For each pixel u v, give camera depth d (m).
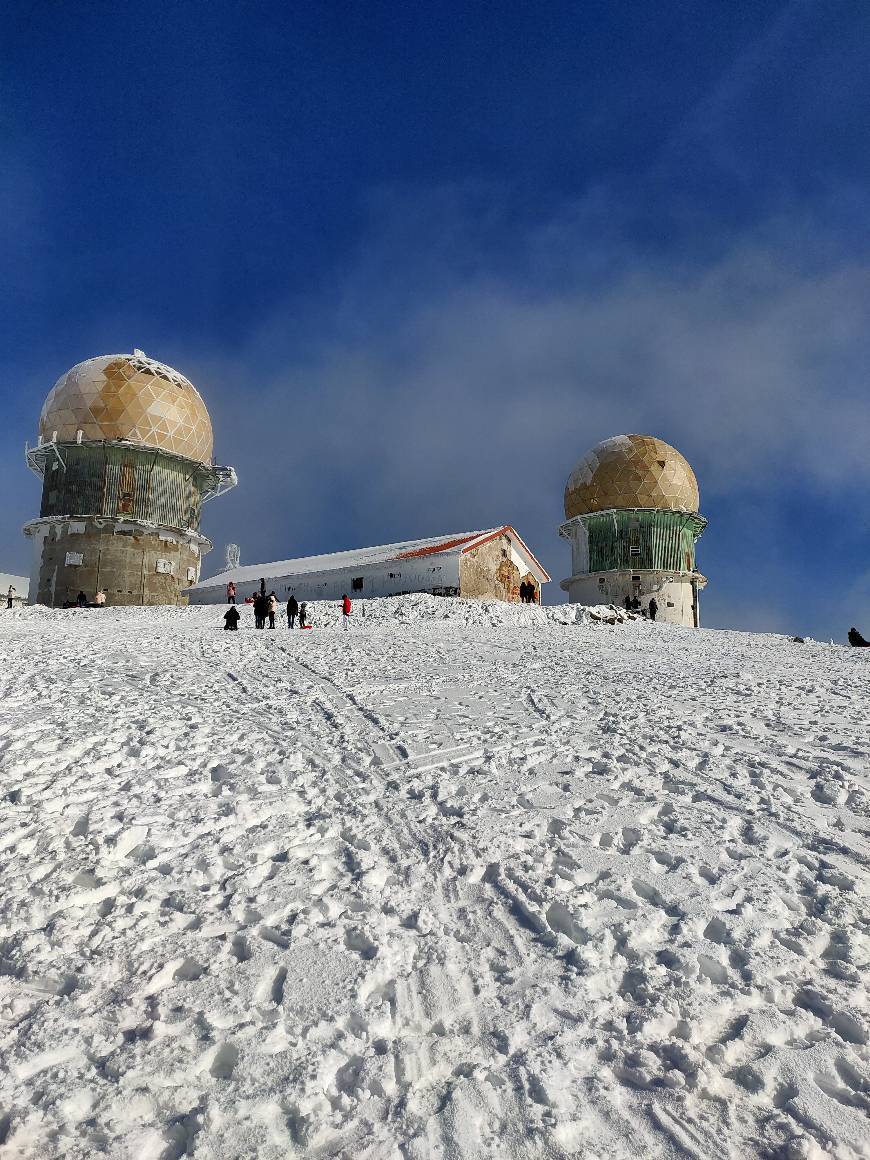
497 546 37.91
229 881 4.25
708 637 22.81
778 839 5.09
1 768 5.98
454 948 3.62
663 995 3.27
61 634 18.78
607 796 5.90
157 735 7.30
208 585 42.81
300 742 7.45
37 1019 2.95
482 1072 2.77
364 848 4.79
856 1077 2.82
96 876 4.24
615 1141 2.47
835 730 8.40
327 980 3.28
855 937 3.79
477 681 11.84
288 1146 2.41
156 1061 2.73
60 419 43.59
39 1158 2.30
